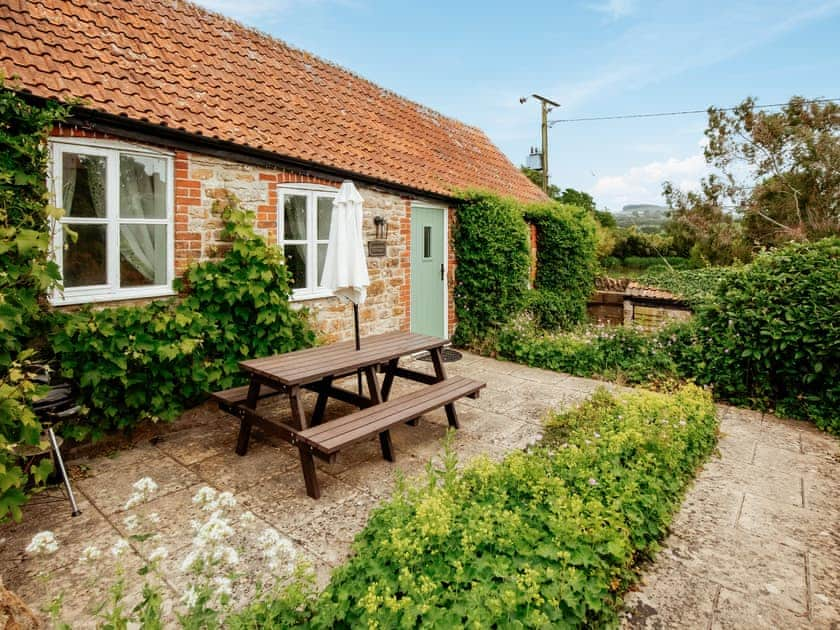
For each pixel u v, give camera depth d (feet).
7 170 12.76
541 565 8.65
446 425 17.90
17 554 10.29
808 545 11.14
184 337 16.29
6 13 15.35
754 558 10.64
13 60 13.96
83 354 14.39
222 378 17.95
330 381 17.07
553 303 34.81
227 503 7.86
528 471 11.44
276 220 20.59
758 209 64.18
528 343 27.63
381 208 25.34
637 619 8.82
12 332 12.56
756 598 9.40
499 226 29.63
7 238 11.33
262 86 23.26
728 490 13.66
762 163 64.85
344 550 10.52
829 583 9.85
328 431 12.64
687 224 69.21
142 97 16.65
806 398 19.07
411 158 29.01
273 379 13.30
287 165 20.47
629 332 25.16
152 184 16.83
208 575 7.14
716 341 21.89
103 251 15.78
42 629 8.22
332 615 7.44
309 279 22.33
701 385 21.71
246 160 19.06
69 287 15.07
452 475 10.99
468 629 7.23
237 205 18.75
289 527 11.35
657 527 10.96
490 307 29.94
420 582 8.14
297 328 20.61
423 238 28.71
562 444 15.55
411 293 28.09
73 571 9.78
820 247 20.74
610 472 11.73
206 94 19.66
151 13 21.21
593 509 9.92
